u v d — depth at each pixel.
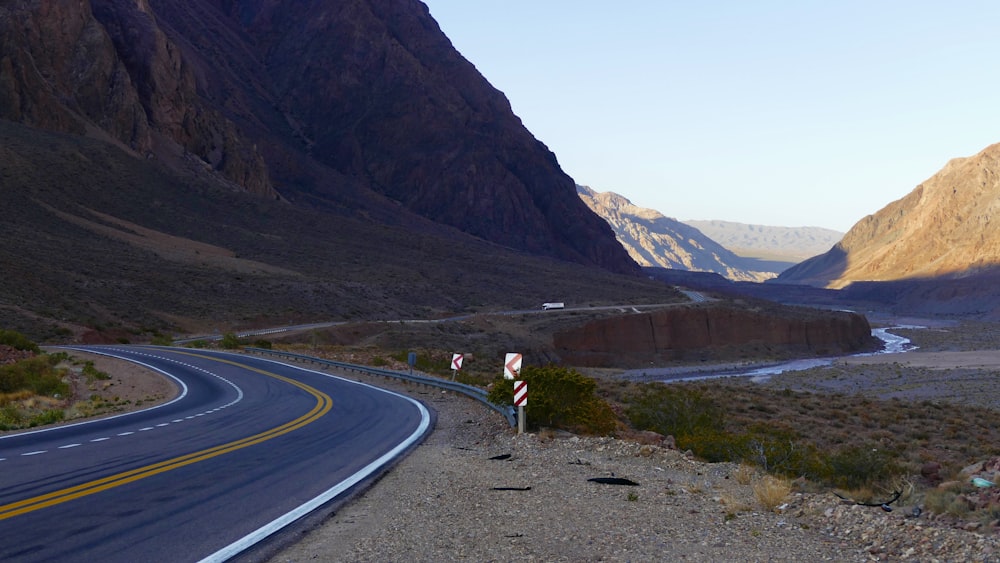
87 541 8.98
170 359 49.22
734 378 90.06
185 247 120.56
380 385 36.97
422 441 19.09
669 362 123.44
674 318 131.25
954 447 31.52
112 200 129.75
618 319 122.81
